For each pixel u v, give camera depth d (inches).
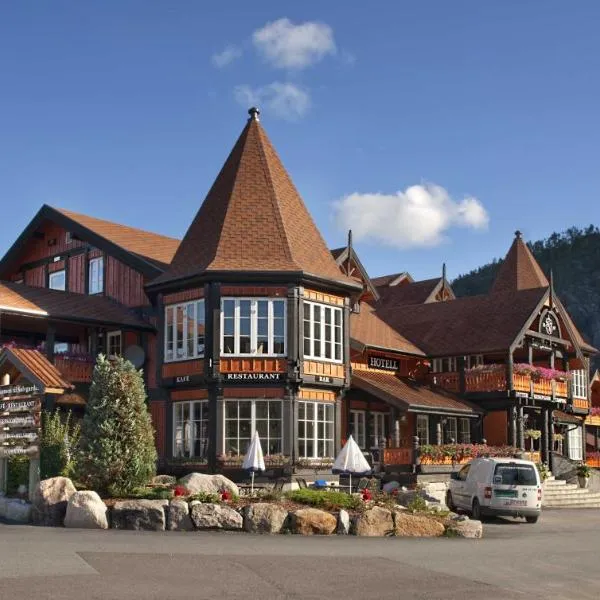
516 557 648.4
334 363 1184.2
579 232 6963.6
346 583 508.1
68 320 1183.6
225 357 1114.7
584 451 1914.4
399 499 1019.3
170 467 1149.1
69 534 713.6
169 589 469.7
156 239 1476.4
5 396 957.8
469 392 1489.9
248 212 1194.6
